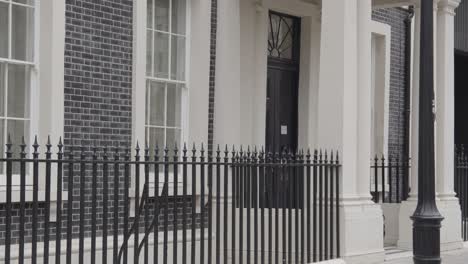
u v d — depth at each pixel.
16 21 9.05
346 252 10.13
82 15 9.52
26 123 9.08
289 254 9.50
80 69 9.48
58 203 6.70
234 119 11.47
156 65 10.77
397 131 15.86
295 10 13.13
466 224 13.83
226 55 11.38
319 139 10.46
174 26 11.08
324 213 9.95
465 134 20.33
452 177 13.23
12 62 8.91
